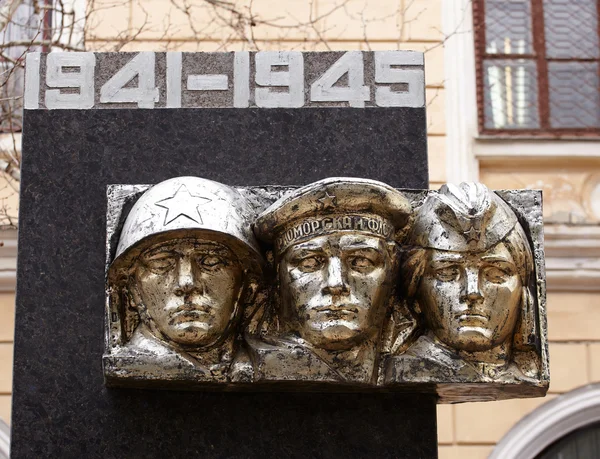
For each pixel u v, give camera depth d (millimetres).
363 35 6348
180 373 2734
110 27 6141
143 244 2732
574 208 6383
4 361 6125
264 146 3178
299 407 2926
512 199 2904
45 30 5410
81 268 3025
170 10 6117
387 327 2828
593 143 6453
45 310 2986
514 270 2779
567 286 6273
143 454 2896
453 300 2768
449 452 5902
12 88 5852
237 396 2928
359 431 2920
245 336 2803
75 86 3186
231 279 2770
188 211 2732
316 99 3211
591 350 6160
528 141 6434
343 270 2711
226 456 2896
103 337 2961
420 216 2818
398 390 2873
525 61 6586
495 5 6637
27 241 3041
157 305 2744
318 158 3178
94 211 3084
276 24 6305
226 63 3225
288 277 2740
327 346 2727
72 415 2916
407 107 3219
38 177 3104
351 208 2727
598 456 5984
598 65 6586
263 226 2754
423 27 6484
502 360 2795
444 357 2781
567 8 6676
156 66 3211
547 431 5965
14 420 2912
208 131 3178
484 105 6520
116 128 3162
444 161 6387
